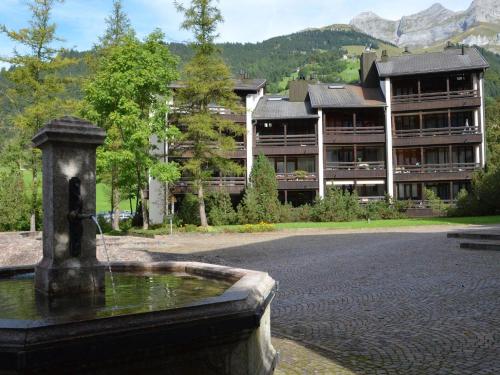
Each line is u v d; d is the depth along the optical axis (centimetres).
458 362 532
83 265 527
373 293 960
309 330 702
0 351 286
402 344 611
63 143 531
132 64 2723
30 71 2962
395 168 4312
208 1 3206
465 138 4184
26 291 557
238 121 4306
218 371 366
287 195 4572
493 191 3662
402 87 4481
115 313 331
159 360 336
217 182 4228
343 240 2194
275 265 1434
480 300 843
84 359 304
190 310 353
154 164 2917
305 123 4509
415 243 1825
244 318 375
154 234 2727
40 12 2964
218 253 1780
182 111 3369
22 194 3422
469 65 4191
